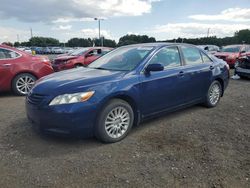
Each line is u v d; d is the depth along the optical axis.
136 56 4.63
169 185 2.89
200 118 5.17
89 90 3.69
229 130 4.53
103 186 2.88
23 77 7.35
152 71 4.43
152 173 3.12
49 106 3.60
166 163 3.36
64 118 3.56
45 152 3.66
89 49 12.38
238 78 10.78
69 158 3.49
